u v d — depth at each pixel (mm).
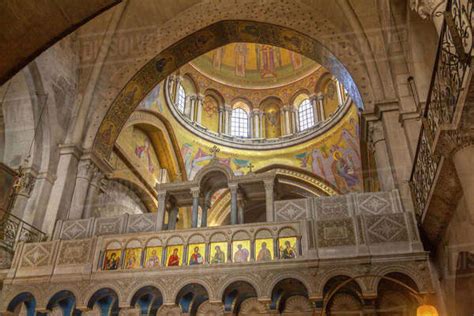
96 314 12469
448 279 9328
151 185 22609
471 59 5820
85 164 15094
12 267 11867
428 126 8227
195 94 27281
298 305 11938
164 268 11070
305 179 25844
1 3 3771
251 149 27047
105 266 11570
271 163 26531
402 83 13430
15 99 14508
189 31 17016
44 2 3895
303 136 26328
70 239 12422
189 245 11531
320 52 16203
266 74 29078
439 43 7188
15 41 3998
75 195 14539
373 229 10523
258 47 29156
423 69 12453
